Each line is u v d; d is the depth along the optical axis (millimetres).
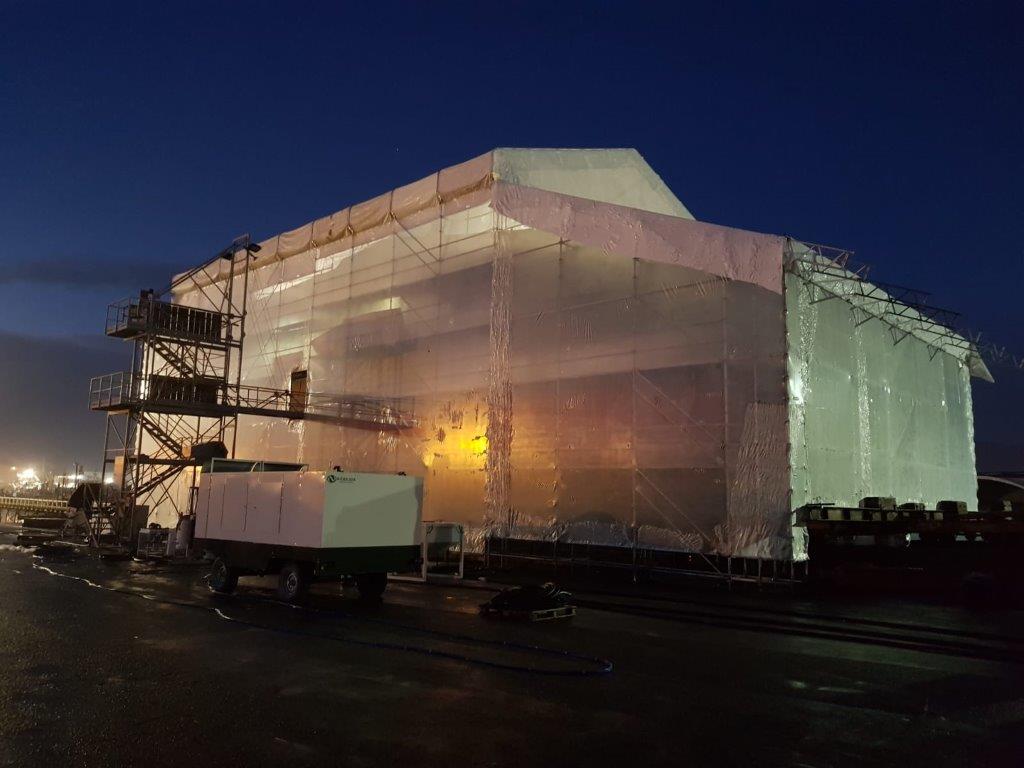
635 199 26391
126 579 16844
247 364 30938
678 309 18078
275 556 13781
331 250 28047
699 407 17391
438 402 23203
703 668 8680
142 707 6797
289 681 7766
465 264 23156
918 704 7254
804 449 16469
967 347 25578
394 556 14258
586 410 19516
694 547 17016
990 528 15391
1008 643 10148
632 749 5891
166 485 30781
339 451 26250
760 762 5660
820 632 10938
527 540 20156
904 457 21984
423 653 9172
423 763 5508
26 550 24328
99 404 25141
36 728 6188
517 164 22844
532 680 7953
